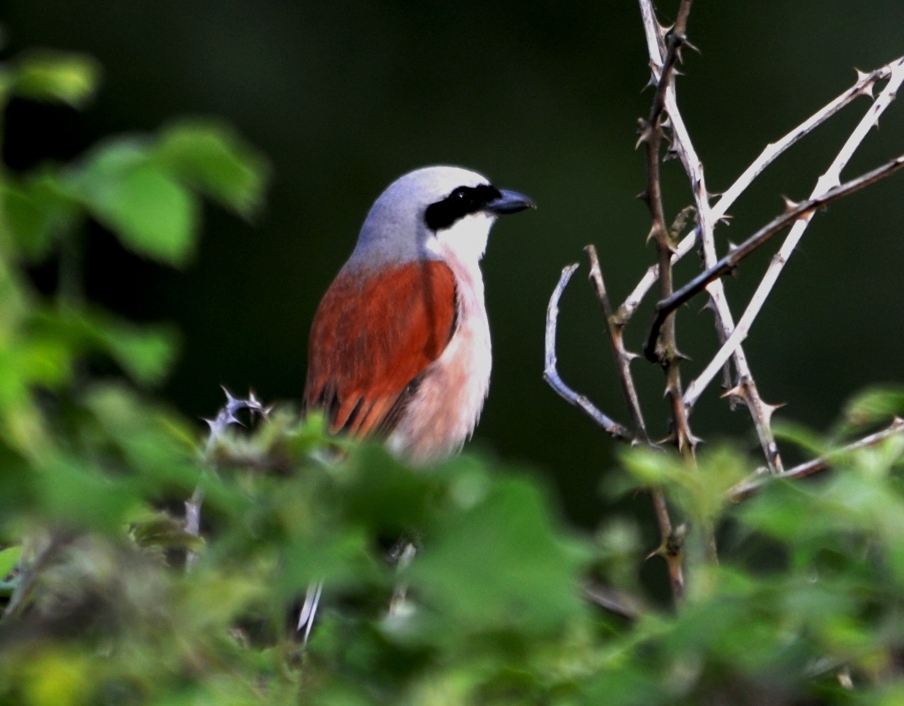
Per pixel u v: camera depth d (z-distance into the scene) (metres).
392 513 2.35
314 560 2.37
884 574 2.77
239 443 2.58
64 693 2.30
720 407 17.19
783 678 2.66
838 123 19.33
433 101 20.30
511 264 19.09
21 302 2.19
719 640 2.64
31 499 2.14
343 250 19.88
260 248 19.73
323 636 2.79
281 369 19.44
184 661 2.45
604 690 2.64
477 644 2.63
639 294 6.36
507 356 18.67
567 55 20.52
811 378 17.89
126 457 2.29
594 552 2.38
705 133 19.73
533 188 19.77
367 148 20.17
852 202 18.58
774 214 19.00
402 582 2.44
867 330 18.11
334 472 2.46
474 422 10.49
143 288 19.36
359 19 20.47
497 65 20.55
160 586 2.45
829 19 19.94
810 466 4.75
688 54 19.88
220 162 2.28
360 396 9.99
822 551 2.96
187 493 2.48
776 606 2.65
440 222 10.68
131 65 20.02
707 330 17.45
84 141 19.98
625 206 19.44
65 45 19.89
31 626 2.42
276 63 20.02
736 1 19.98
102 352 2.23
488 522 2.23
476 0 20.72
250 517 2.46
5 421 2.16
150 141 2.34
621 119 20.30
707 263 6.73
